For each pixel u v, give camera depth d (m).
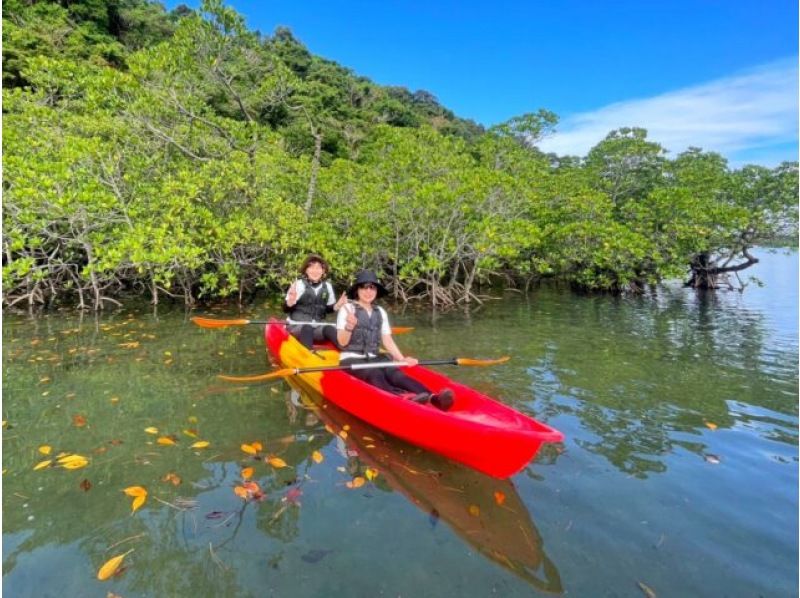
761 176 15.84
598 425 4.23
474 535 2.61
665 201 14.48
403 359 4.42
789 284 19.09
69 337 7.36
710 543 2.58
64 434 3.83
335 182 13.52
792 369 6.11
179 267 10.29
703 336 8.33
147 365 5.84
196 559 2.38
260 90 12.27
